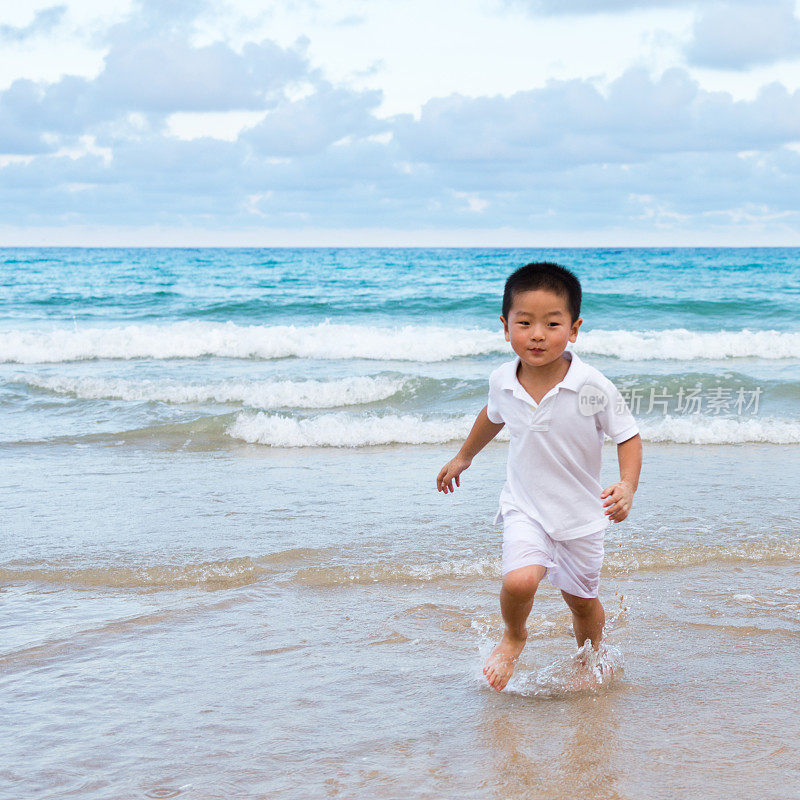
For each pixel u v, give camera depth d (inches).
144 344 497.7
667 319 704.4
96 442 283.3
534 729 97.0
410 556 161.0
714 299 871.7
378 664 115.8
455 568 154.7
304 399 350.0
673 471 234.4
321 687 108.5
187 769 88.0
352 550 164.9
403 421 298.2
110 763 89.3
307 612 135.6
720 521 183.2
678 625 129.6
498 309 780.0
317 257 2367.1
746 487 214.5
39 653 119.0
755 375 401.1
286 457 262.2
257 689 107.9
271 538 173.0
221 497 209.0
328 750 92.0
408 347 489.4
